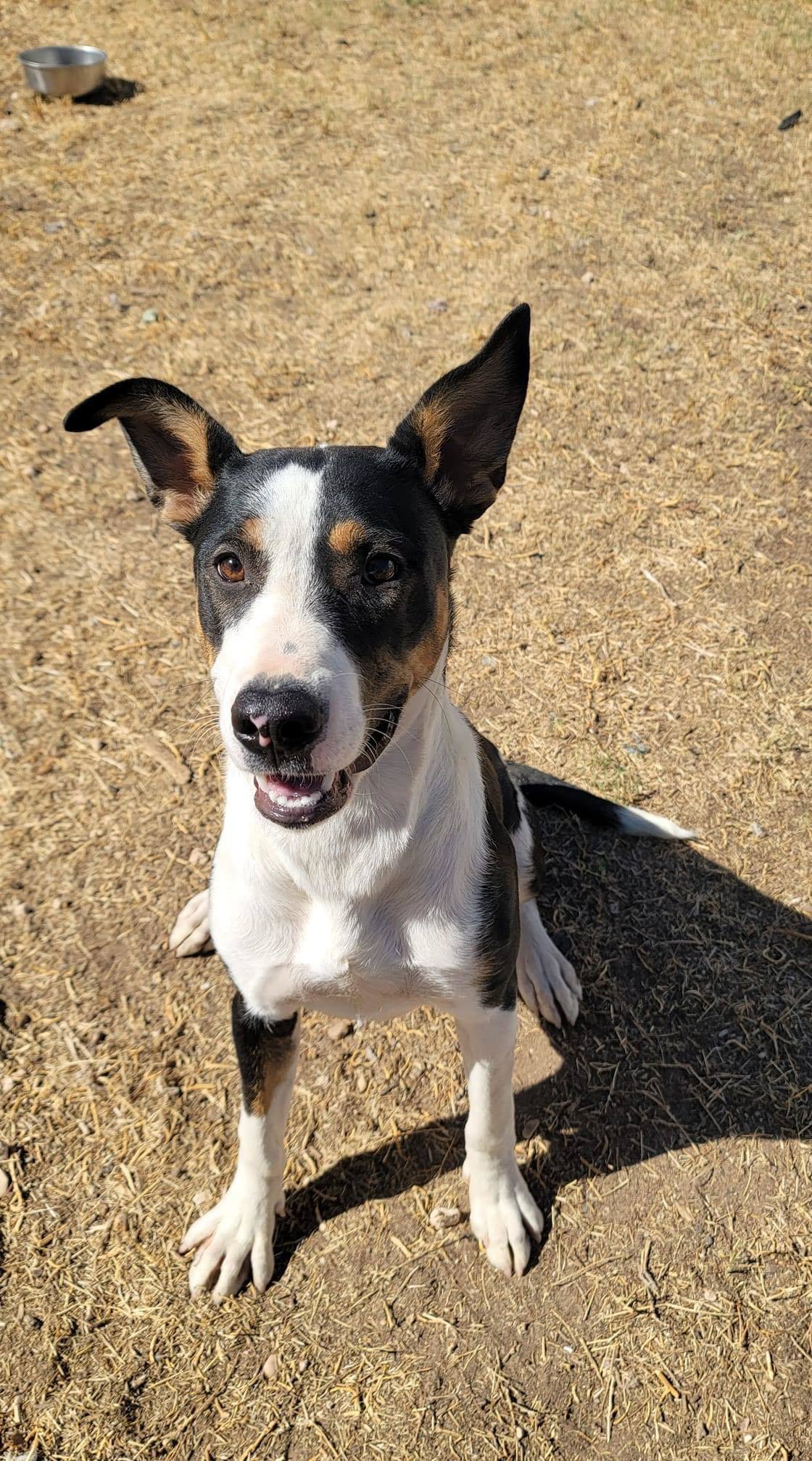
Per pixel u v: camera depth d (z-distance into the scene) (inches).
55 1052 29.5
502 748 36.4
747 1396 23.6
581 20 77.3
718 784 35.3
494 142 64.6
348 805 20.2
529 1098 28.7
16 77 72.7
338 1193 27.0
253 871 21.6
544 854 33.8
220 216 60.0
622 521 43.1
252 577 19.4
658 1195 26.7
